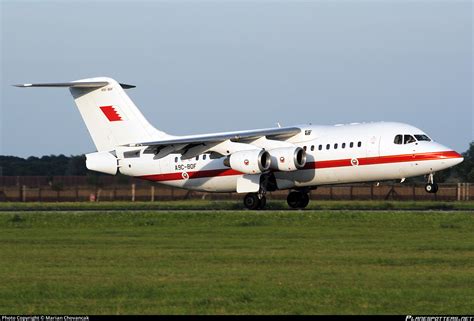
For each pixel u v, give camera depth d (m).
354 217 98.00
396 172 111.88
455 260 60.97
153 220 99.75
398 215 98.75
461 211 107.56
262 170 115.31
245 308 43.78
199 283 51.06
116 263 60.53
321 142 116.00
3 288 49.91
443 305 44.41
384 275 53.81
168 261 61.31
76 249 70.25
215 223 96.12
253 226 92.00
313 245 71.56
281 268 57.28
